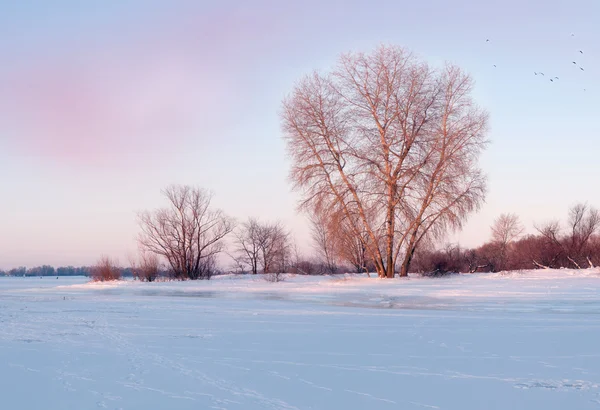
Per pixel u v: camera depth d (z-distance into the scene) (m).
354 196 35.41
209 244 52.22
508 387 8.42
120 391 8.28
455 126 34.78
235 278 48.62
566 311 19.33
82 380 8.95
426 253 39.09
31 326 15.73
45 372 9.53
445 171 34.50
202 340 12.90
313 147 35.91
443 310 19.92
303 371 9.51
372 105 35.16
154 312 19.64
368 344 12.17
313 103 36.06
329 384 8.64
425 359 10.48
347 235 36.28
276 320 16.83
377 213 35.34
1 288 44.78
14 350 11.66
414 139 34.66
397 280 34.03
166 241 51.53
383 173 34.88
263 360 10.46
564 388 8.34
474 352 11.14
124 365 10.06
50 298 29.12
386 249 37.47
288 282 39.12
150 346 12.09
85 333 14.23
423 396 7.98
